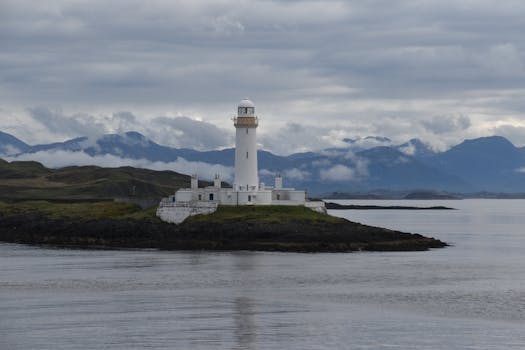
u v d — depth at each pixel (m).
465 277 177.12
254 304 143.50
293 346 114.44
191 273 180.12
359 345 114.94
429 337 119.38
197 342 116.56
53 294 154.00
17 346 114.56
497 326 126.25
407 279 172.88
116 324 127.50
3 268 190.88
